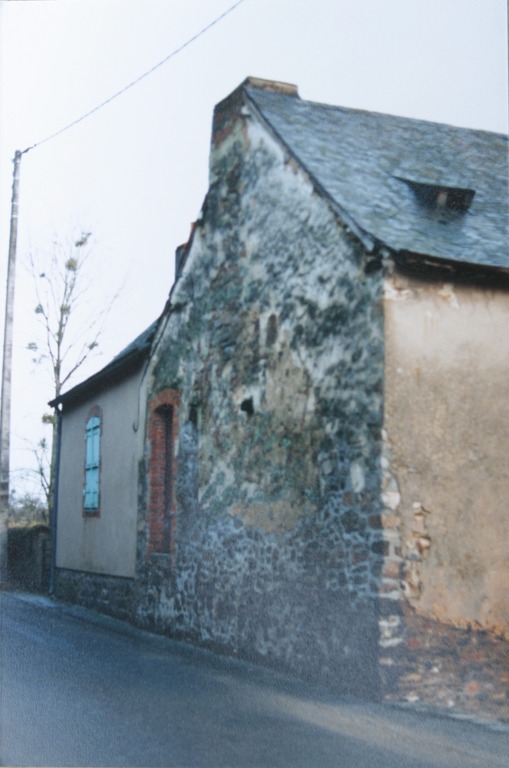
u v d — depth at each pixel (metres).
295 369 9.83
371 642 8.16
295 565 9.50
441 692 8.10
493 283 8.84
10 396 20.45
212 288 12.01
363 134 11.61
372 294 8.58
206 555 11.50
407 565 8.20
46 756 5.82
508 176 11.50
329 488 9.02
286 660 9.50
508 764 6.01
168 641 11.98
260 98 11.59
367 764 5.91
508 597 8.49
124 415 15.02
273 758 5.98
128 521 14.46
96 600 15.78
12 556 21.98
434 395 8.50
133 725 6.81
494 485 8.60
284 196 10.37
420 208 9.66
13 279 20.42
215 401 11.64
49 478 26.02
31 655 10.28
